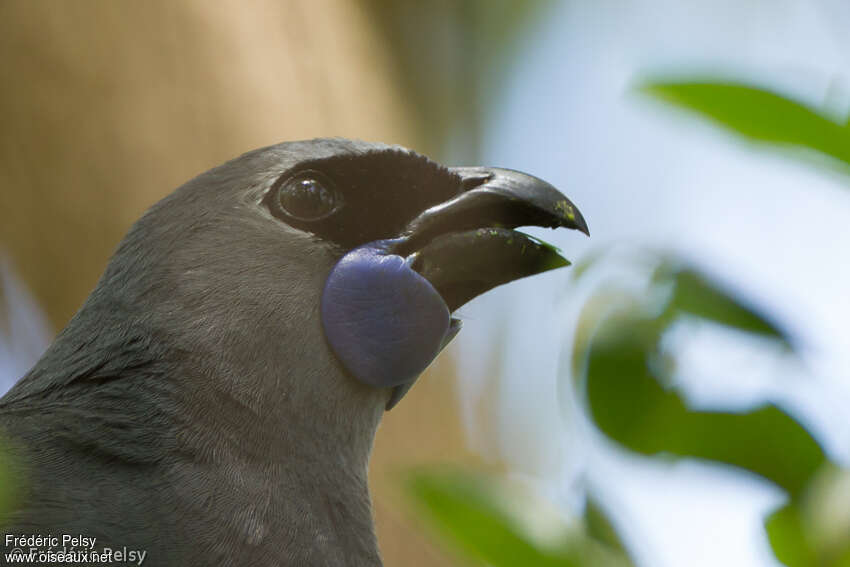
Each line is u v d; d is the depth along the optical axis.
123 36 2.06
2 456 1.90
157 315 1.92
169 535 1.90
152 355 1.92
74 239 2.06
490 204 1.94
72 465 1.90
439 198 1.94
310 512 1.92
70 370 1.92
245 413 1.92
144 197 2.06
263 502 1.91
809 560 1.91
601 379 1.92
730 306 1.92
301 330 1.93
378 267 1.93
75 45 2.06
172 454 1.91
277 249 1.93
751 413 1.92
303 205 1.93
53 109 2.06
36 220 2.06
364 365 1.93
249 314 1.92
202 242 1.92
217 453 1.91
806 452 1.92
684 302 1.92
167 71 2.06
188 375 1.92
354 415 1.93
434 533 1.91
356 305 1.93
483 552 1.91
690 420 1.92
